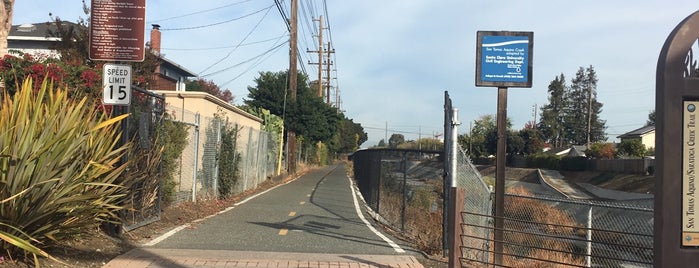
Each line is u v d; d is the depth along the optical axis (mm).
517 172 61406
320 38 53188
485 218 7980
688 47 3561
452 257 6281
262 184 21031
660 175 3561
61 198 5543
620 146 54844
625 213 11227
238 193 16406
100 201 6027
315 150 49344
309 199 15453
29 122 5539
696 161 3564
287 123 31500
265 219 10727
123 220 7617
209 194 13656
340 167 49750
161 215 9711
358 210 13461
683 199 3553
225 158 14516
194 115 12234
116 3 7609
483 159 66625
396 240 9055
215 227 9383
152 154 8969
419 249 8266
